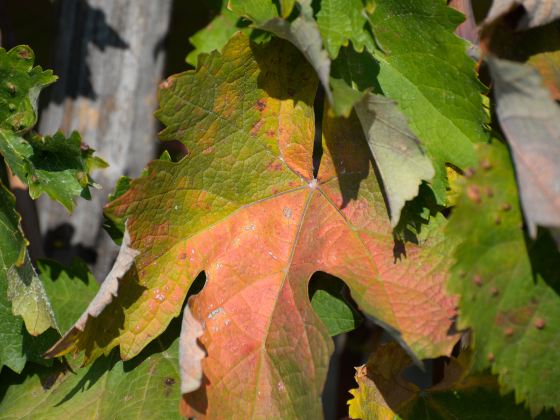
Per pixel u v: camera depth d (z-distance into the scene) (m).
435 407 0.34
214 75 0.32
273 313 0.32
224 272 0.33
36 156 0.33
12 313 0.34
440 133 0.32
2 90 0.33
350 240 0.33
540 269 0.29
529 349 0.29
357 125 0.32
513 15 0.31
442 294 0.31
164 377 0.34
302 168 0.33
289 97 0.33
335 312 0.33
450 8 0.31
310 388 0.31
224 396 0.31
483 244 0.29
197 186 0.32
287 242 0.33
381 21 0.32
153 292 0.32
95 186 0.33
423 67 0.32
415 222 0.32
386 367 0.34
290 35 0.30
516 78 0.29
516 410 0.33
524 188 0.29
